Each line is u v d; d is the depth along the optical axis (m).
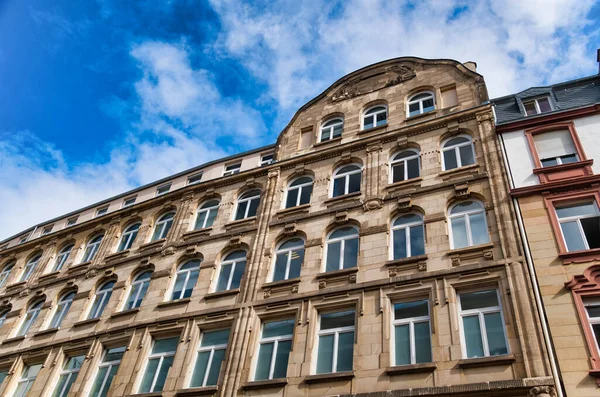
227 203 22.36
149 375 16.86
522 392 11.22
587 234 14.25
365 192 18.58
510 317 12.81
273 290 16.91
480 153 17.67
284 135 23.94
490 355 12.52
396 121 20.98
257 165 24.17
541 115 17.86
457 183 16.83
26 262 28.11
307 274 16.80
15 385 20.08
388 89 22.84
